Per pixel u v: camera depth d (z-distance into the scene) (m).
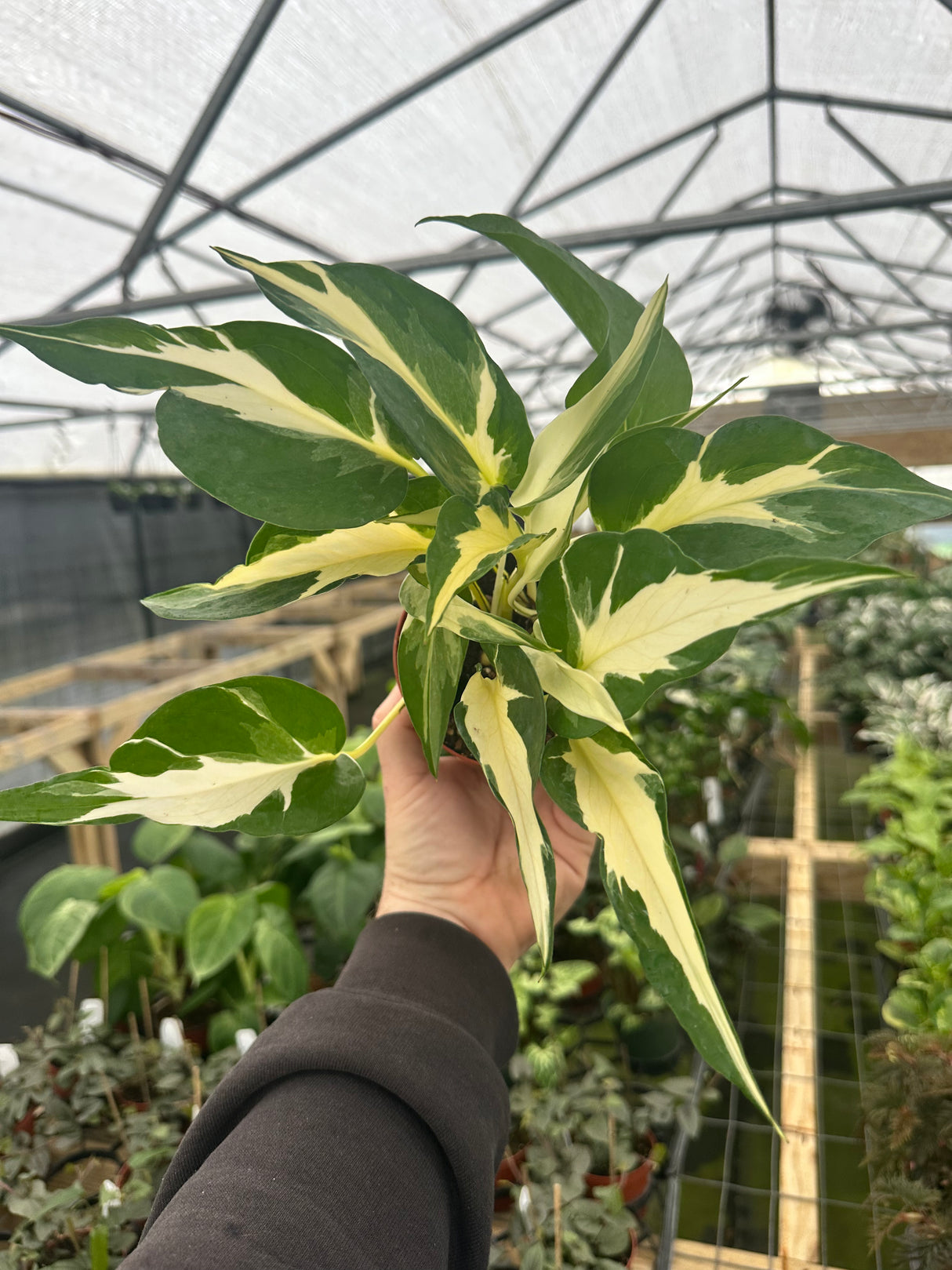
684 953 0.33
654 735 2.15
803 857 1.85
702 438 0.39
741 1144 1.22
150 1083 1.36
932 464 5.45
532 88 2.69
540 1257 0.89
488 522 0.37
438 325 0.37
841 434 5.54
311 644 4.58
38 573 4.60
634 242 3.07
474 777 0.59
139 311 3.35
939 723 2.37
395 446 0.40
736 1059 0.30
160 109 2.38
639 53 2.71
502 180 3.17
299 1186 0.34
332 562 0.46
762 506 0.40
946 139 3.40
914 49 2.83
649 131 3.24
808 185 4.30
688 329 7.18
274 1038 0.42
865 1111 1.03
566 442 0.41
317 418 0.39
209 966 1.39
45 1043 1.33
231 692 0.42
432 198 3.16
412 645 0.43
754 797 2.40
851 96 3.24
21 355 3.86
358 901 1.59
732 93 3.25
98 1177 1.22
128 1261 0.32
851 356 8.03
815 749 2.78
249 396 0.38
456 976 0.49
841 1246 1.04
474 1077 0.42
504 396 0.38
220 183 2.82
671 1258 0.99
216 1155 0.37
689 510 0.41
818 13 2.75
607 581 0.35
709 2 2.57
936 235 4.58
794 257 6.02
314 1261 0.32
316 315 0.34
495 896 0.58
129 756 0.39
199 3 2.00
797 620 4.46
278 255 3.47
